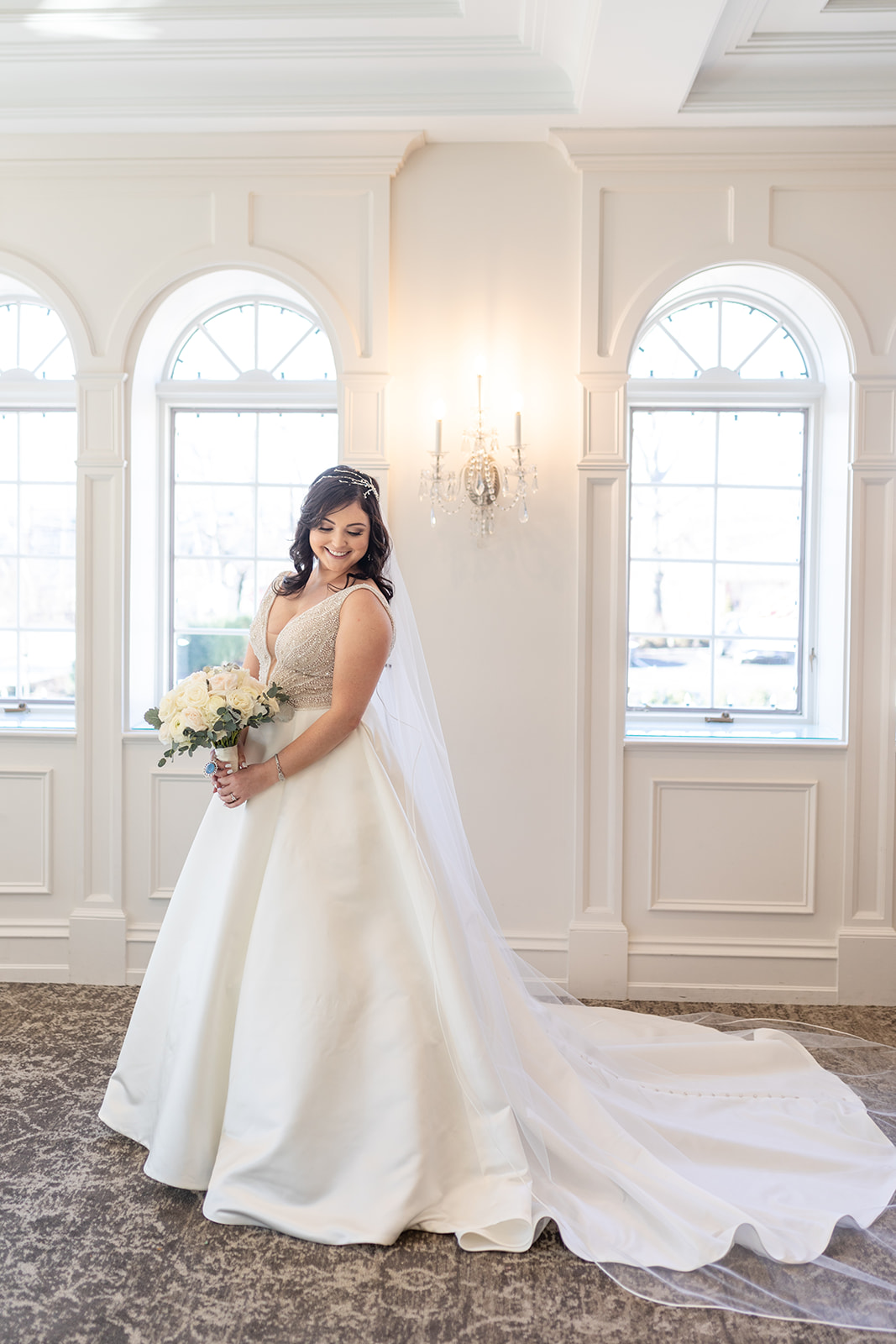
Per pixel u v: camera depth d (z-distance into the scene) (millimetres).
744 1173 2168
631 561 3939
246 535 3957
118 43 3076
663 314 3877
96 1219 2047
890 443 3434
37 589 4027
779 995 3473
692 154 3381
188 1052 2113
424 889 2082
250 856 2137
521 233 3459
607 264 3430
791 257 3414
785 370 3877
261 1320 1754
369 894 2096
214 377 3914
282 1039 2014
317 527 2250
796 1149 2227
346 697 2150
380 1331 1732
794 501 3906
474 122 3311
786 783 3467
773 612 3930
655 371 3898
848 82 3186
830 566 3744
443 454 3473
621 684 3451
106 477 3545
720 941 3492
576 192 3445
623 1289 1850
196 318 3889
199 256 3477
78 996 3412
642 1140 2199
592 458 3422
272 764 2143
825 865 3488
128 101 3281
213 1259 1916
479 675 3490
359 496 2260
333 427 3941
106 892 3570
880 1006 3439
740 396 3836
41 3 2906
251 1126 2033
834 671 3691
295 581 2350
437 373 3484
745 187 3400
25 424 3996
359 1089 2023
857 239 3410
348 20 2971
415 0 2889
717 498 3920
